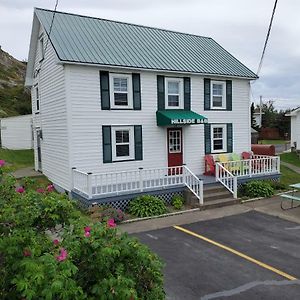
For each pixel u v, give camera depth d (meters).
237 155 17.38
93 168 13.95
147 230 10.34
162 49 16.94
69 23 15.79
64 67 13.16
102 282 3.27
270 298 6.03
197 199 13.15
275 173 16.42
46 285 2.96
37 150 19.61
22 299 3.25
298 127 30.88
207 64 17.09
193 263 7.69
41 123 17.73
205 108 16.83
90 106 13.76
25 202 4.15
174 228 10.52
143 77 14.93
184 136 16.25
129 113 14.69
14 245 3.47
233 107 17.83
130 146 14.83
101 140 14.08
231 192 14.05
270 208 12.81
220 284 6.61
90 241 3.52
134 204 12.19
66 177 14.09
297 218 11.46
